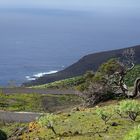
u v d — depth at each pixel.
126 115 34.22
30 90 76.62
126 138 21.92
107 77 50.75
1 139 33.03
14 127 43.03
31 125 36.59
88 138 29.09
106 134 29.73
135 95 48.59
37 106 63.03
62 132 31.89
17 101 66.56
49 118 33.56
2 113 53.28
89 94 50.66
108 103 47.88
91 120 34.59
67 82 88.69
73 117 36.62
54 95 72.25
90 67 158.25
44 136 31.80
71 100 67.06
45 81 150.75
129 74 79.00
